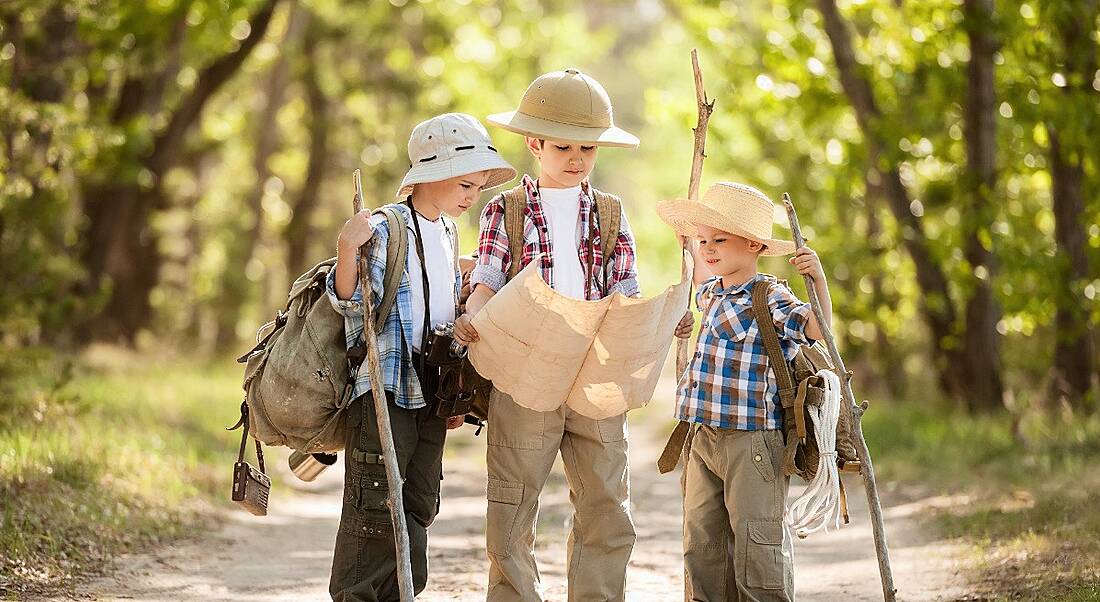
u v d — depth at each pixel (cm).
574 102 802
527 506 807
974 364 2416
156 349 3700
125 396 2086
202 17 2905
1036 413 2133
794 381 791
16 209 1828
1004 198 2523
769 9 3128
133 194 3391
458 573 1130
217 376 2995
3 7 1831
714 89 3972
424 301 782
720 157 3328
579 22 4869
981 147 2234
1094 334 2475
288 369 753
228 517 1425
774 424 793
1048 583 961
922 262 2522
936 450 1870
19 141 1884
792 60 2589
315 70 4678
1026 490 1434
